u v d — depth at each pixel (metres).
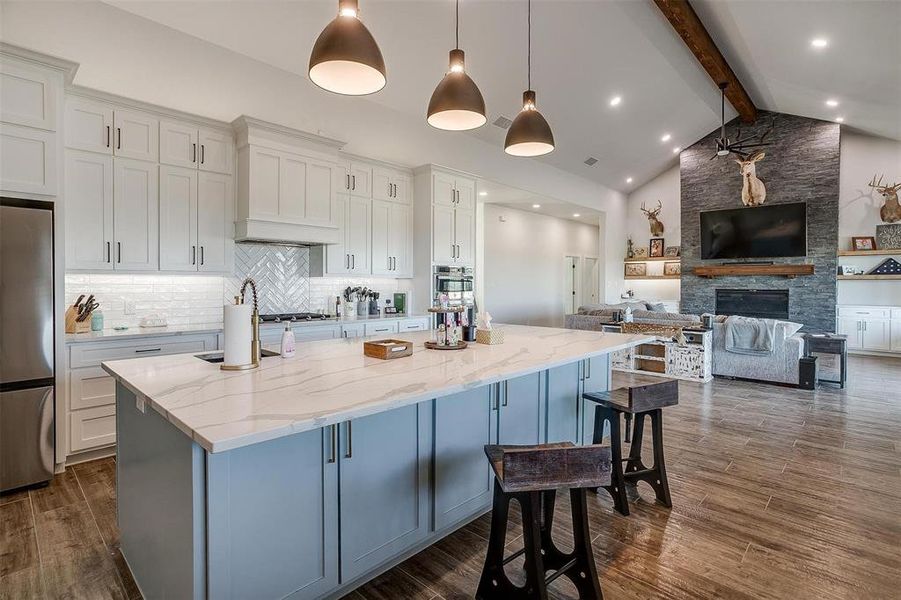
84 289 3.44
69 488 2.76
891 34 4.48
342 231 4.72
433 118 2.56
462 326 2.83
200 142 3.76
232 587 1.40
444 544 2.20
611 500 2.66
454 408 2.16
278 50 4.08
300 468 1.57
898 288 7.82
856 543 2.21
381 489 1.84
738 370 5.83
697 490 2.78
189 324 3.90
